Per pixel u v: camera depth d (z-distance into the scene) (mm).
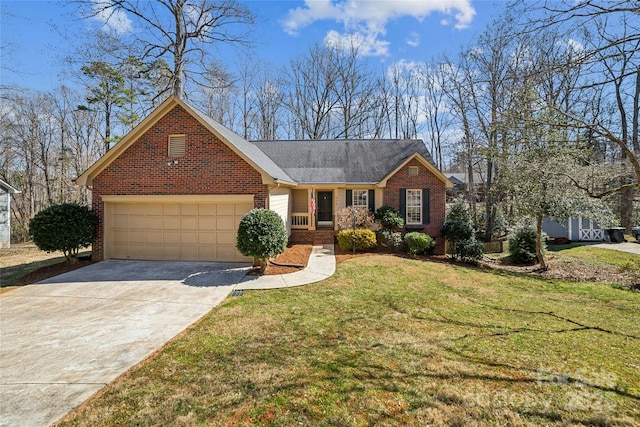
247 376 4125
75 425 3236
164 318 6328
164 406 3510
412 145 18516
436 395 3695
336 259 12180
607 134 7332
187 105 11016
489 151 14195
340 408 3453
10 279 9336
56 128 28516
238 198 11086
